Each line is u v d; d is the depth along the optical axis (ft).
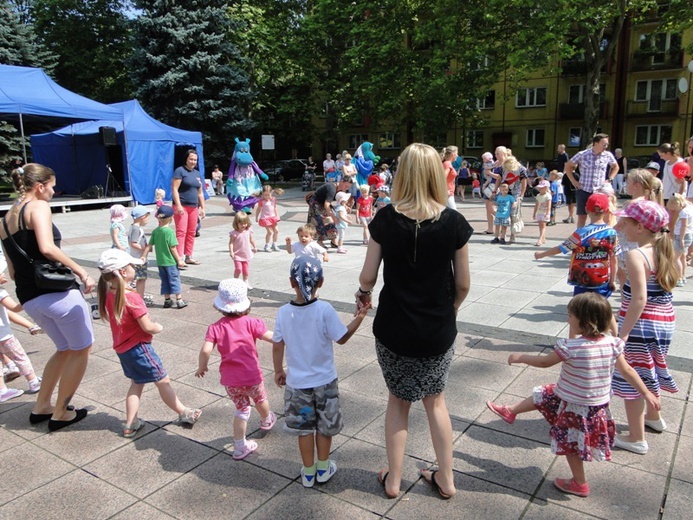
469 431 11.62
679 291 21.81
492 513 8.97
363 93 100.27
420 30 87.76
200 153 78.28
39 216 11.25
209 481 10.04
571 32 80.74
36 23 121.19
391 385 9.11
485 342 16.84
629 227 10.82
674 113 103.19
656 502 9.15
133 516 9.06
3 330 13.61
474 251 32.35
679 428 11.51
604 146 24.07
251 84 108.37
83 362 12.10
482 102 122.62
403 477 10.04
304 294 9.61
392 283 8.86
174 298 22.11
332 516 8.98
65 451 11.16
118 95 127.24
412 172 8.61
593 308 9.09
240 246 24.27
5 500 9.53
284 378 10.27
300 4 116.78
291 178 124.57
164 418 12.54
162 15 91.09
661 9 94.73
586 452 9.03
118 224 22.25
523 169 34.73
